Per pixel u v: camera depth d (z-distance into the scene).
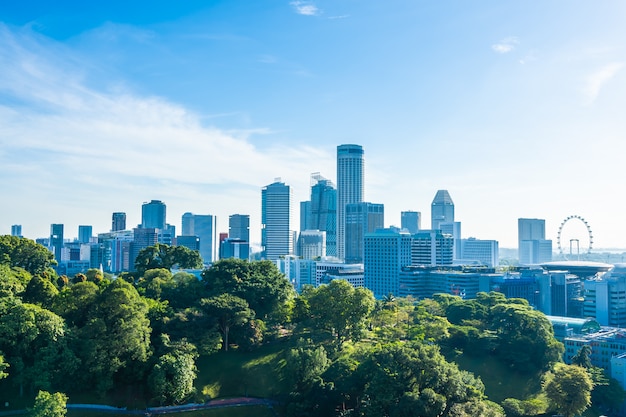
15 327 150.50
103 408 159.12
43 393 134.38
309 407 163.75
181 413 161.62
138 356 164.62
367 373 166.75
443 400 149.50
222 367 185.12
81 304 174.88
